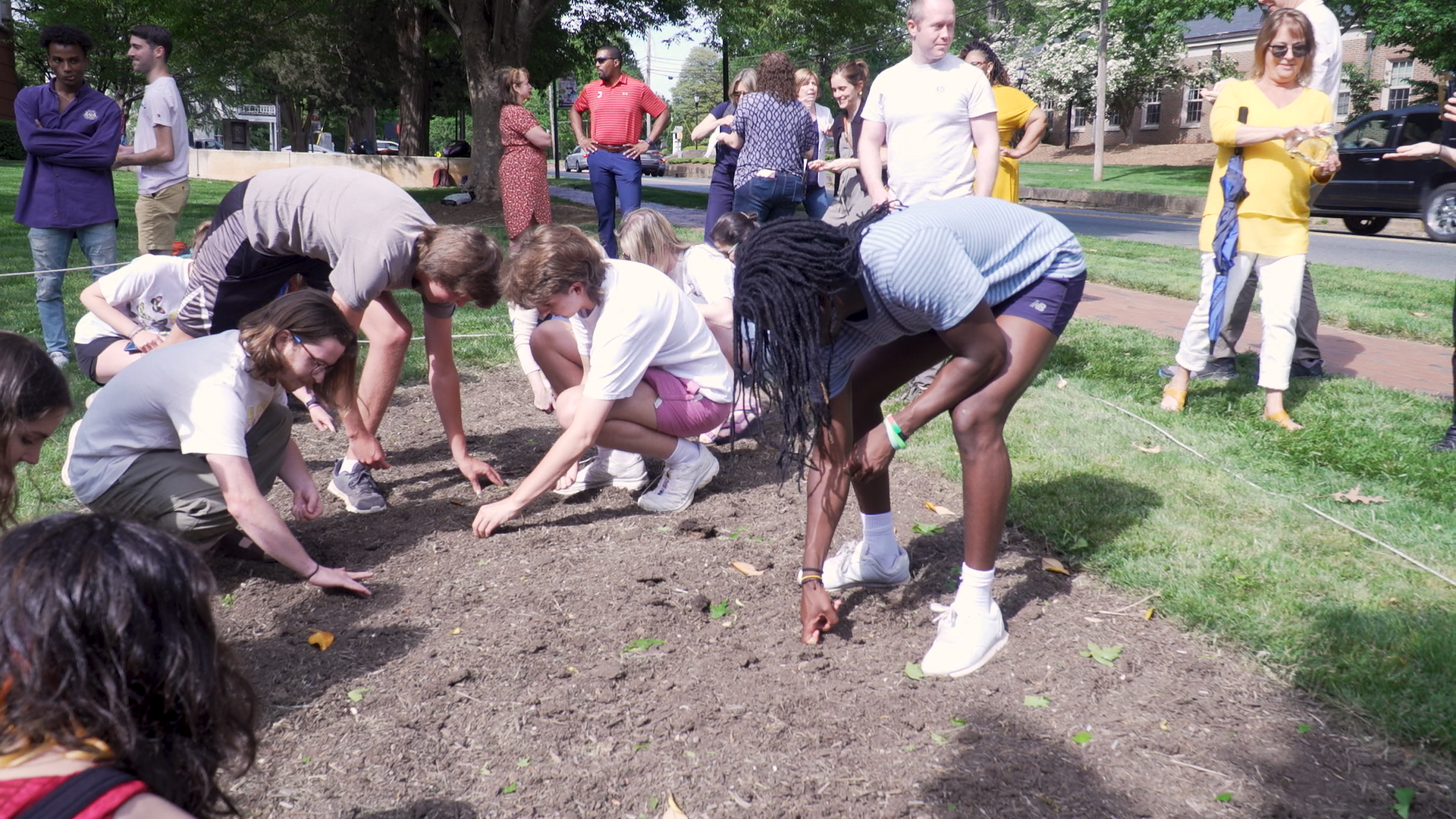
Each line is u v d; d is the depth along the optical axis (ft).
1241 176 15.28
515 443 15.96
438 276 11.27
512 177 32.37
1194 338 16.42
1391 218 53.36
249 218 11.98
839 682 8.93
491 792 7.52
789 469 13.30
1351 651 8.90
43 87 18.94
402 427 16.80
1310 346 18.51
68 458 10.33
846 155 22.99
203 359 9.78
